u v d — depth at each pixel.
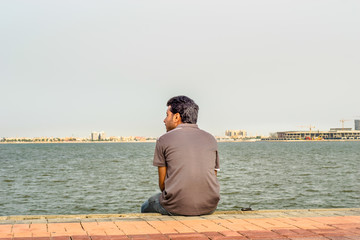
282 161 59.44
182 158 5.26
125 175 37.47
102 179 33.66
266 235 4.45
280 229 4.73
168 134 5.38
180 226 4.82
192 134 5.41
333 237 4.39
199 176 5.27
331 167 45.53
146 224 4.90
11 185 29.27
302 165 49.47
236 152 106.25
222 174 37.03
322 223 5.10
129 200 22.38
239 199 22.00
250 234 4.47
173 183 5.28
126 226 4.77
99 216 5.35
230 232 4.55
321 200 21.55
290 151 112.25
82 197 23.38
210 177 5.35
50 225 4.77
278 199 21.92
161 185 5.50
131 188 27.55
